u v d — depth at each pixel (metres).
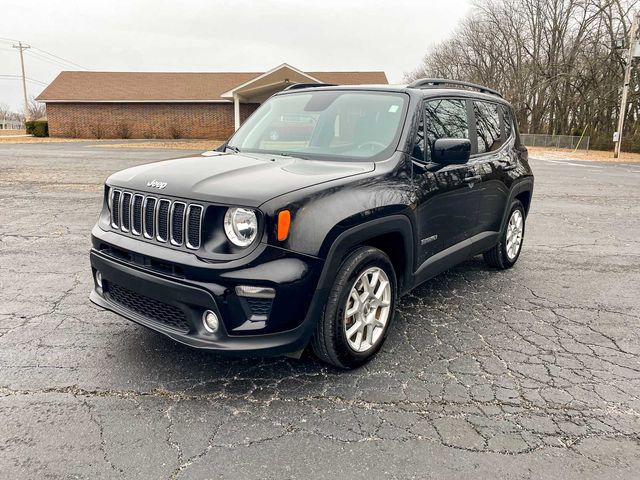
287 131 4.07
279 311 2.71
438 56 60.53
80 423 2.65
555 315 4.27
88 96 35.81
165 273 2.85
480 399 2.96
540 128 44.59
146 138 36.41
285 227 2.67
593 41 38.22
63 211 8.52
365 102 3.91
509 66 48.44
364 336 3.32
